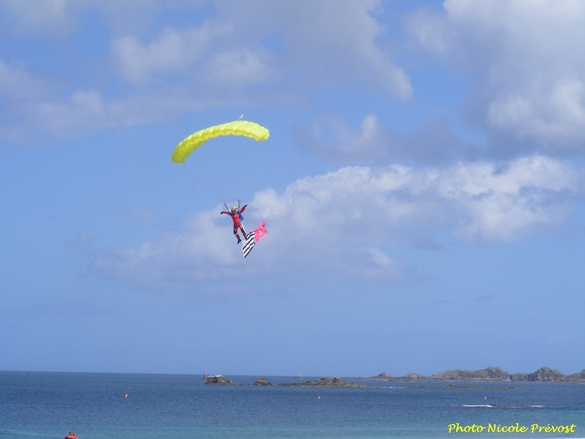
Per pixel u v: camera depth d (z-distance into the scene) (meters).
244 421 87.00
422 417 97.31
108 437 66.62
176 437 67.06
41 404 121.19
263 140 41.19
